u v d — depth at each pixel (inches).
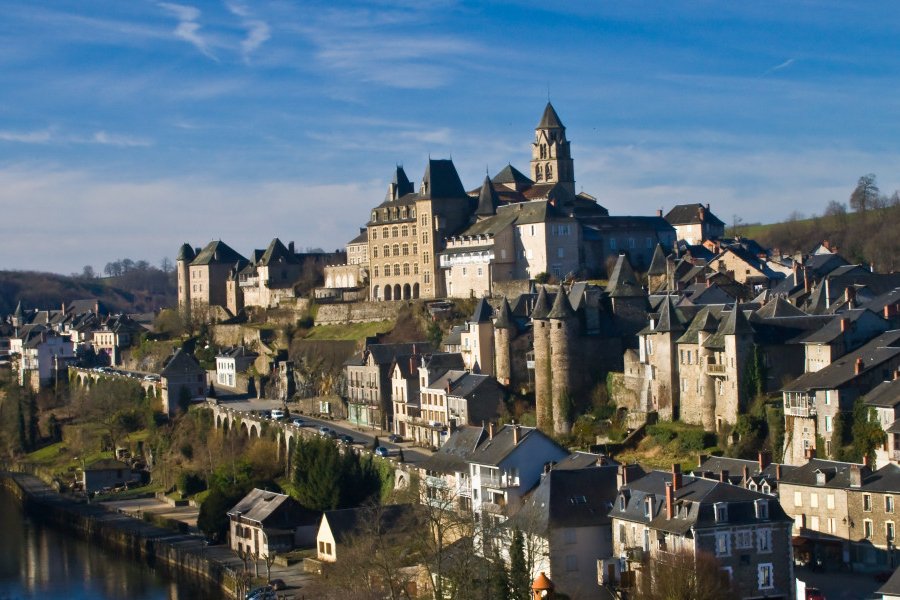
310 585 6407.5
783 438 6766.7
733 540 5157.5
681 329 7682.1
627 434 7805.1
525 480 6476.4
